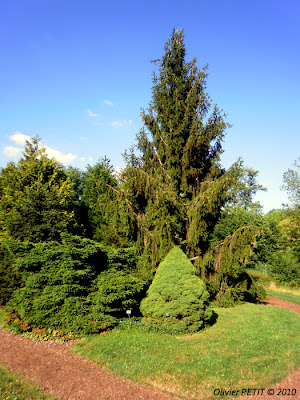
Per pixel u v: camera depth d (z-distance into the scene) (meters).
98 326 9.05
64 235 9.69
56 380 5.98
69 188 21.66
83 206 21.03
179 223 13.40
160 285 10.15
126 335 8.86
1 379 5.82
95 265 10.47
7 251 13.02
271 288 21.95
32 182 20.19
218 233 22.52
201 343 8.34
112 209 13.12
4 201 19.59
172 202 12.73
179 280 10.11
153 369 6.43
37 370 6.45
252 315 12.22
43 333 8.90
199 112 14.59
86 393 5.48
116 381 6.00
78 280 9.66
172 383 5.90
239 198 37.66
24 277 10.22
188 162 14.37
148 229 13.37
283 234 27.47
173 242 12.45
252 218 24.70
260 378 6.13
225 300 13.95
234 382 5.93
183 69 15.55
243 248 12.80
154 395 5.47
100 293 9.65
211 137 14.09
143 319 10.17
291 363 6.95
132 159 14.64
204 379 6.04
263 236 24.91
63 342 8.48
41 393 5.39
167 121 14.80
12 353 7.49
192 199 15.02
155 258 12.75
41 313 9.19
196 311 9.73
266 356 7.32
